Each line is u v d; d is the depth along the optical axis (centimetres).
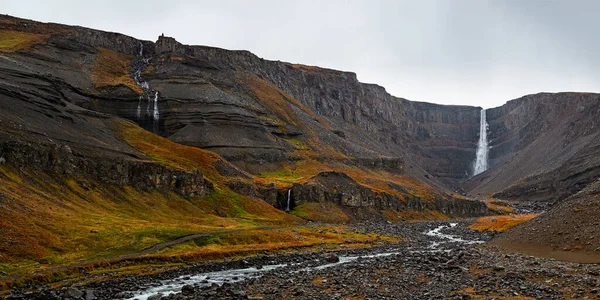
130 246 6956
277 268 6394
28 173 8856
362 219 17500
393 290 4356
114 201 10144
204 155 16450
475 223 16362
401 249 9175
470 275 4919
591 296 3741
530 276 4647
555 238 6325
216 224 10725
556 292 3953
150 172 11850
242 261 6862
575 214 6631
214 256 7056
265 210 14212
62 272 5194
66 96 17662
